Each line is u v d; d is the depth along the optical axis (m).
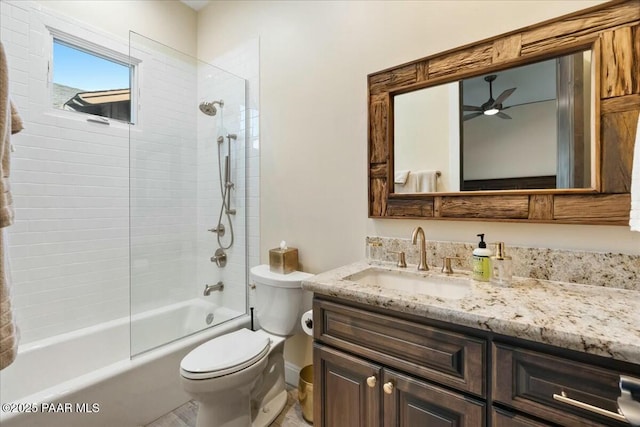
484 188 1.28
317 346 1.20
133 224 2.17
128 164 2.22
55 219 1.89
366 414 1.06
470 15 1.30
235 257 2.28
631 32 0.99
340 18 1.70
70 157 1.95
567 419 0.72
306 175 1.87
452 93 1.35
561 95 1.12
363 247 1.63
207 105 2.41
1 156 0.62
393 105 1.51
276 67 2.01
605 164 1.04
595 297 0.96
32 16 1.79
